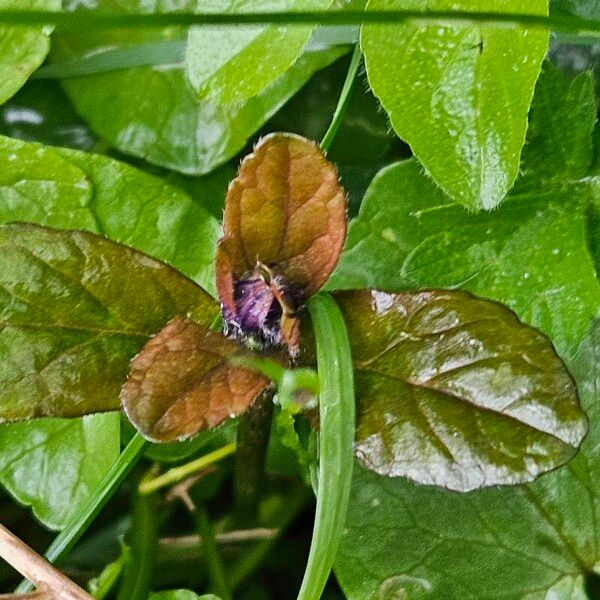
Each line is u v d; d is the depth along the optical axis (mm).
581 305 259
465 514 263
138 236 283
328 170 224
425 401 235
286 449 284
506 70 248
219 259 228
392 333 236
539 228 265
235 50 261
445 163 252
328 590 301
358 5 282
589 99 267
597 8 276
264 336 233
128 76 303
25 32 285
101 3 301
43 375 233
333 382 231
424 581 262
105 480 265
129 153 303
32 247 231
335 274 272
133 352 236
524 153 267
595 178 266
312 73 291
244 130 297
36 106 309
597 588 263
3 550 249
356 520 262
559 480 264
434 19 237
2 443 279
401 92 252
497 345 233
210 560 296
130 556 293
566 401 231
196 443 280
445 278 266
